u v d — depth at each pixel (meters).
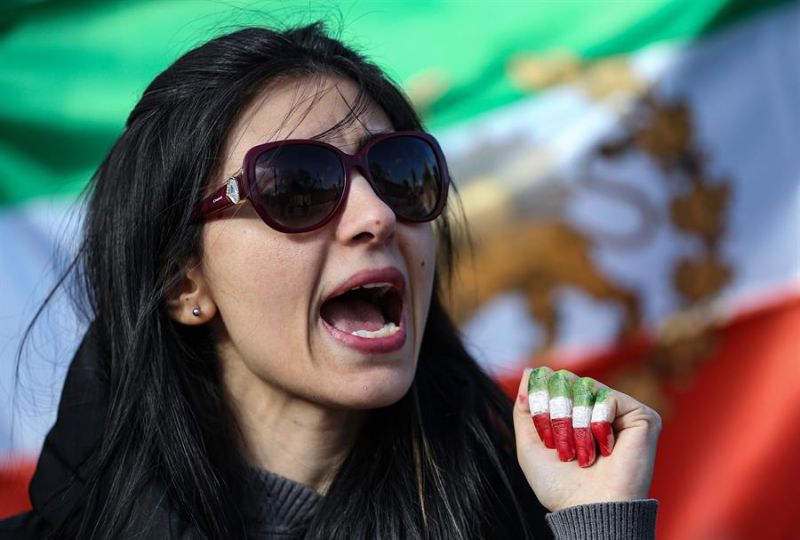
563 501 1.52
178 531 1.56
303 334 1.55
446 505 1.64
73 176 2.98
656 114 3.08
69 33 3.01
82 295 1.90
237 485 1.65
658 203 3.07
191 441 1.64
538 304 3.06
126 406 1.65
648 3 3.10
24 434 2.79
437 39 3.08
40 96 2.99
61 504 1.66
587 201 3.07
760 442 3.02
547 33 3.10
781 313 3.05
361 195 1.54
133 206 1.68
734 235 3.07
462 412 1.75
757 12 3.08
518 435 1.60
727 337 3.07
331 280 1.54
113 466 1.64
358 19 3.02
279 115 1.59
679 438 3.05
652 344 3.06
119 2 3.02
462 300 3.04
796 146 3.06
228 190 1.55
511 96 3.09
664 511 3.03
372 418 1.71
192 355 1.70
